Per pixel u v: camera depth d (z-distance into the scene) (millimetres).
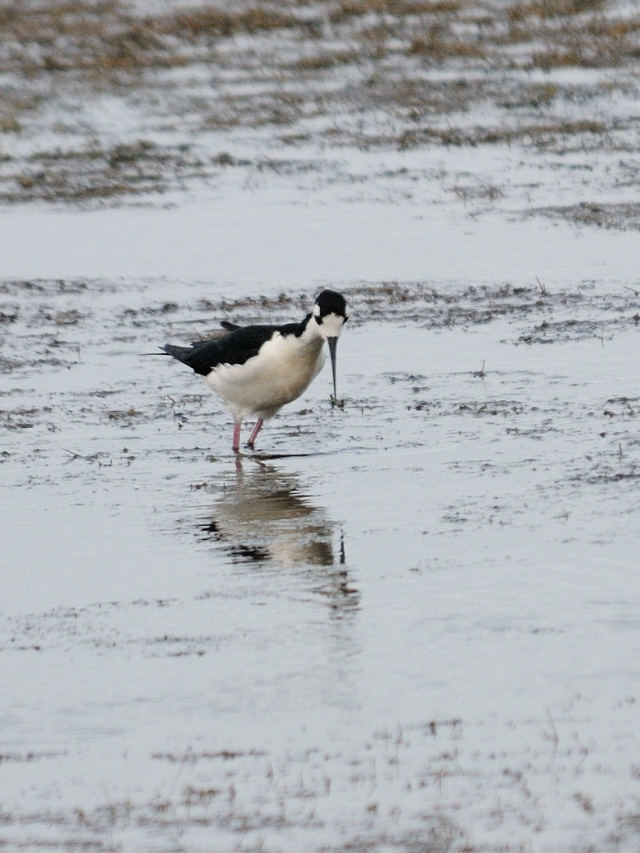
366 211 26172
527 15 44969
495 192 26984
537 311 19484
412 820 7316
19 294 21922
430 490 12789
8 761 8141
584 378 16312
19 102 38000
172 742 8281
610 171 28219
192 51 43719
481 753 7961
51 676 9211
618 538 11133
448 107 35156
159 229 25641
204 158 31359
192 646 9602
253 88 38750
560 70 38125
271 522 12234
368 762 7922
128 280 22484
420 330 18875
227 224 25750
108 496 13203
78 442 15031
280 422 15469
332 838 7195
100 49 43875
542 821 7234
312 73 40062
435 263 22547
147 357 18438
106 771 7996
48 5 50938
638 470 12859
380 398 16078
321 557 11242
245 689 8898
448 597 10180
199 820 7430
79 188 29078
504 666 9008
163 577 11039
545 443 13977
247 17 46938
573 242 23250
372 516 12180
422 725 8320
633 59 38750
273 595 10500
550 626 9555
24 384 17344
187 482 13578
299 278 22094
